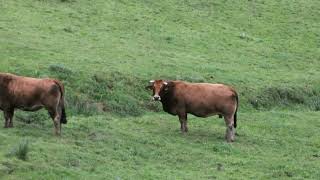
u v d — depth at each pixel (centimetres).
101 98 6944
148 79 7638
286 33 11156
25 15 9638
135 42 9381
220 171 4956
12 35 8506
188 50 9475
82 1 10800
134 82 7469
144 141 5619
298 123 6944
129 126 6166
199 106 5941
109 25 9962
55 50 8175
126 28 9988
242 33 10688
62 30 9300
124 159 5031
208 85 6003
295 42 10806
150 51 9019
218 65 8881
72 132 5594
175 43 9694
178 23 10656
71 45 8612
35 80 5381
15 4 10044
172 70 8175
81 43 8825
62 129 5653
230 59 9375
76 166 4656
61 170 4456
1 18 9306
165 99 6044
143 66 8131
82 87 7000
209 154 5406
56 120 5366
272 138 6225
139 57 8581
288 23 11600
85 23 9850
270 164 5238
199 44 9838
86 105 6662
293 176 4969
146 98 7231
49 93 5316
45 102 5325
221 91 5922
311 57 10225
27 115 6038
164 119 6588
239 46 10112
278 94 8106
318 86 8712
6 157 4544
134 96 7212
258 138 6150
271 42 10612
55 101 5334
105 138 5497
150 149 5394
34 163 4528
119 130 5922
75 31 9381
